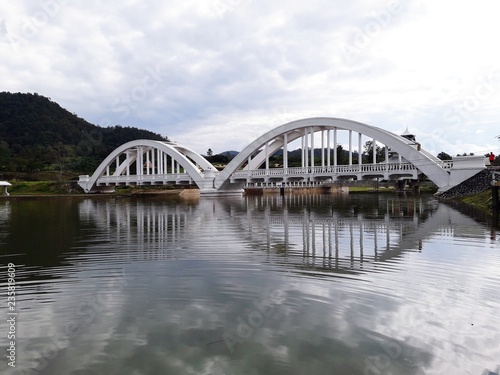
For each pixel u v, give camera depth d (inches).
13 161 3287.4
